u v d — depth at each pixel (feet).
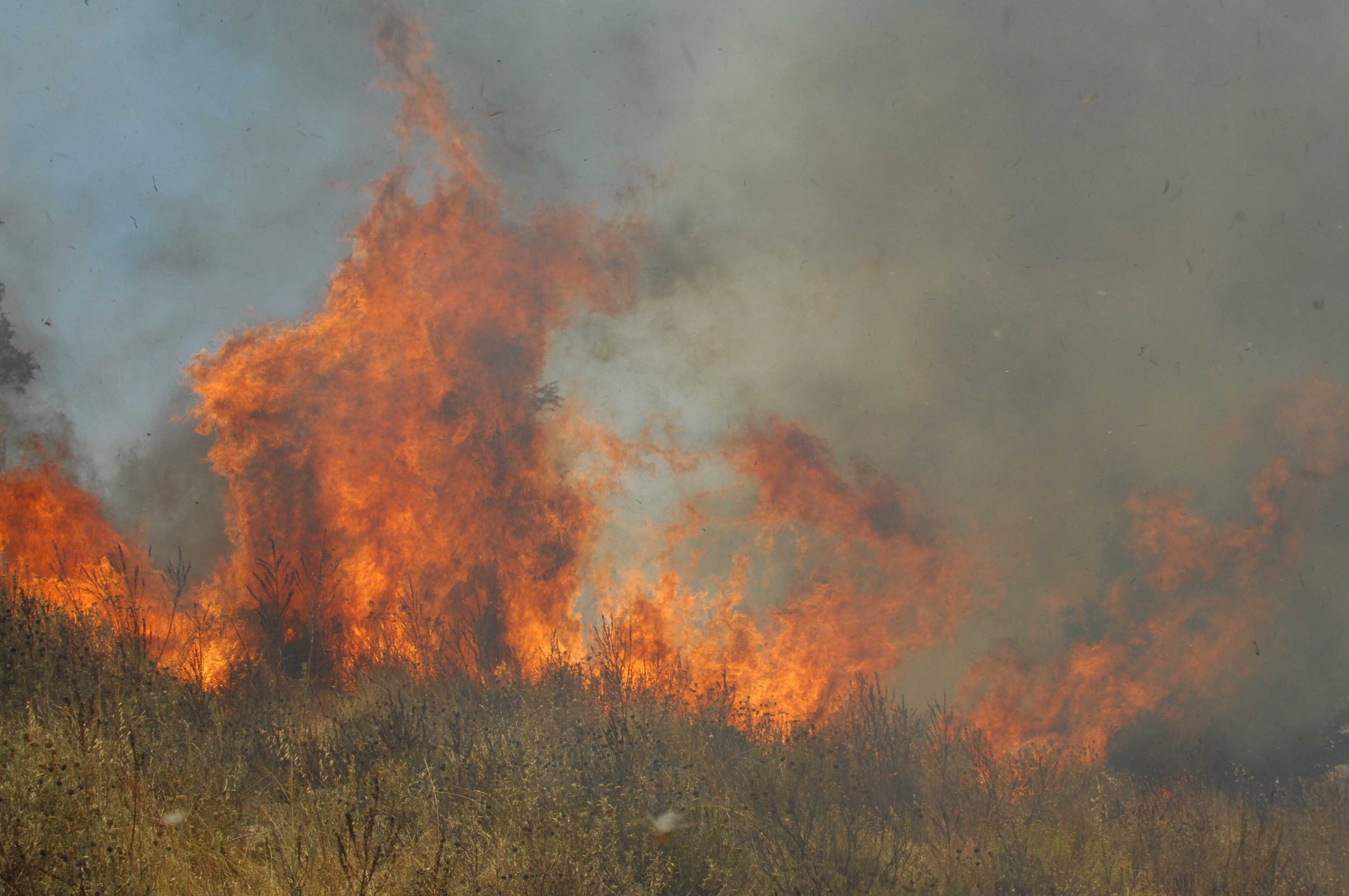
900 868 15.72
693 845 14.74
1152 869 16.87
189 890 11.81
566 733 20.66
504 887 12.76
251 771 16.58
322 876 12.39
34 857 11.23
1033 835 17.83
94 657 20.42
